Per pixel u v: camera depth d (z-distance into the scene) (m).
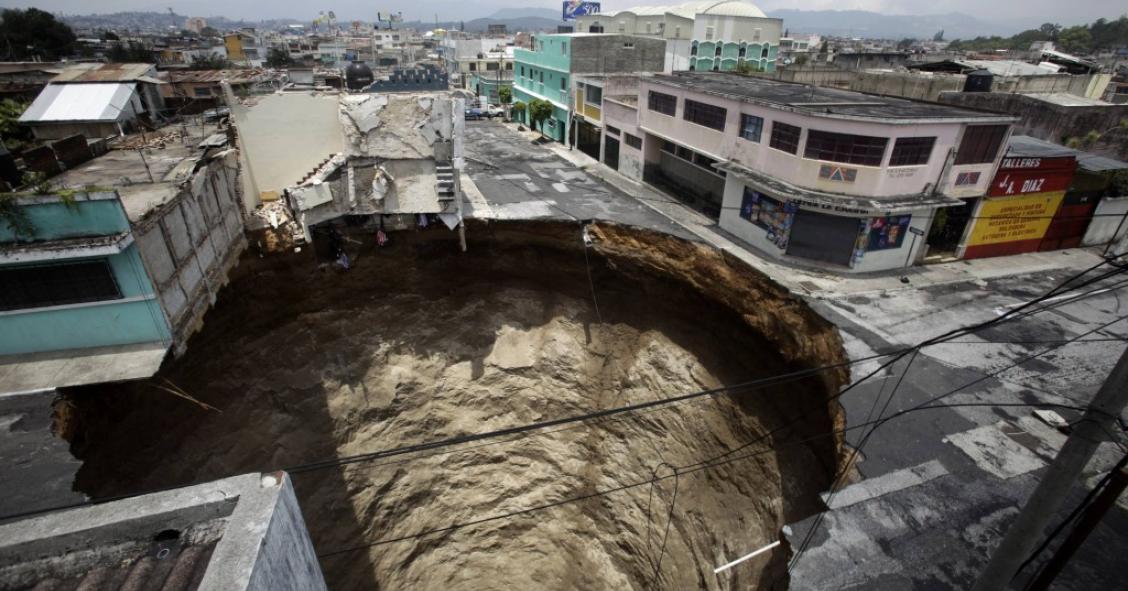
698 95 25.86
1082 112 28.11
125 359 11.81
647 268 20.72
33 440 10.44
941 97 31.95
